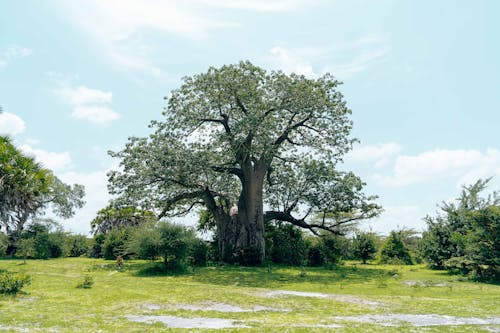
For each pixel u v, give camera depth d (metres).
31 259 34.22
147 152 26.61
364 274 22.97
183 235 22.66
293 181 30.98
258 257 27.30
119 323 8.77
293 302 12.26
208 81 26.69
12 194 16.77
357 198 30.30
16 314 9.24
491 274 19.86
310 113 27.62
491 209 19.70
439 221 27.03
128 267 25.05
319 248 31.25
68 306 10.77
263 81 27.41
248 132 26.30
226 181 29.89
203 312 10.35
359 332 8.23
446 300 13.13
